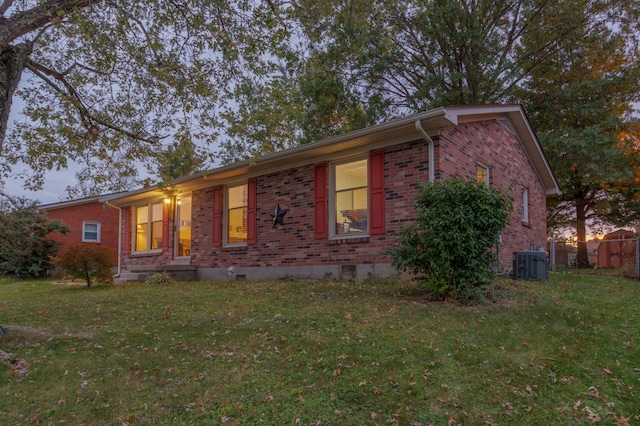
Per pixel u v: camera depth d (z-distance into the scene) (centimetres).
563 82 1775
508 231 1070
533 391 354
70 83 742
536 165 1330
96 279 1177
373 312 576
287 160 1032
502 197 625
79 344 479
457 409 326
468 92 1648
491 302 627
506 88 1794
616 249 1454
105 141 800
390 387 359
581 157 1490
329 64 1543
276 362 413
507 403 334
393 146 856
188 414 326
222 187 1249
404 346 441
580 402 336
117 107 789
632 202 1934
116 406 338
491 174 1016
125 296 852
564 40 1664
